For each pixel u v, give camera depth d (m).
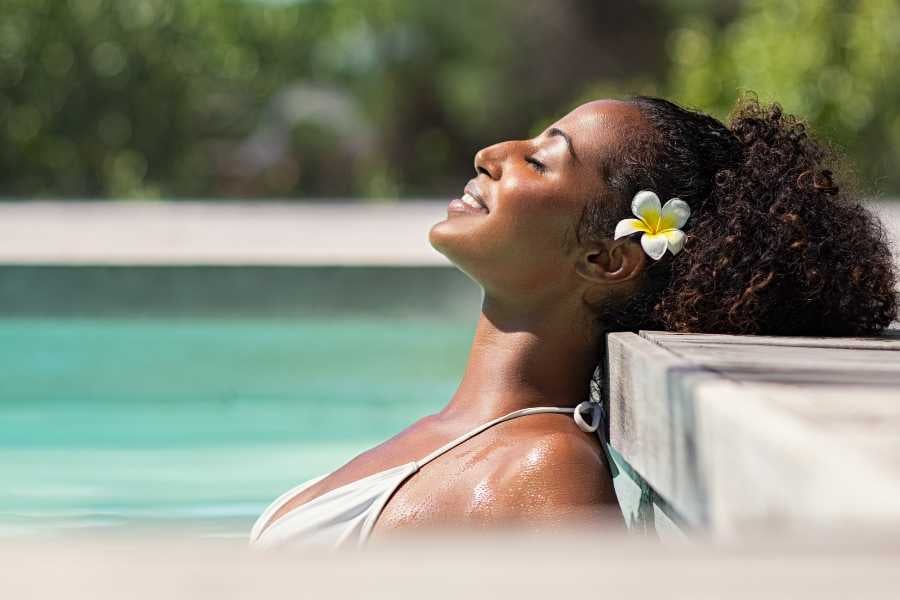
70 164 18.17
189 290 6.71
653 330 2.97
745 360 2.21
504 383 2.93
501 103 22.44
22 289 6.67
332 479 2.95
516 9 22.28
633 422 2.41
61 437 4.93
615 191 2.93
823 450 1.30
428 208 14.07
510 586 0.99
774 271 2.94
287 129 21.61
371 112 22.22
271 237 8.80
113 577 1.01
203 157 19.66
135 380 5.93
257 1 19.98
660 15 22.19
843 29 13.70
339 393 5.74
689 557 1.04
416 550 1.09
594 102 3.06
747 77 13.96
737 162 3.07
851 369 2.09
